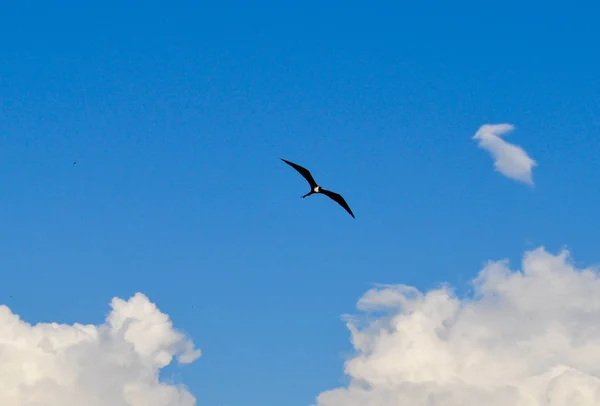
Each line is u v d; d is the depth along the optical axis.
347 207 107.38
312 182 107.38
